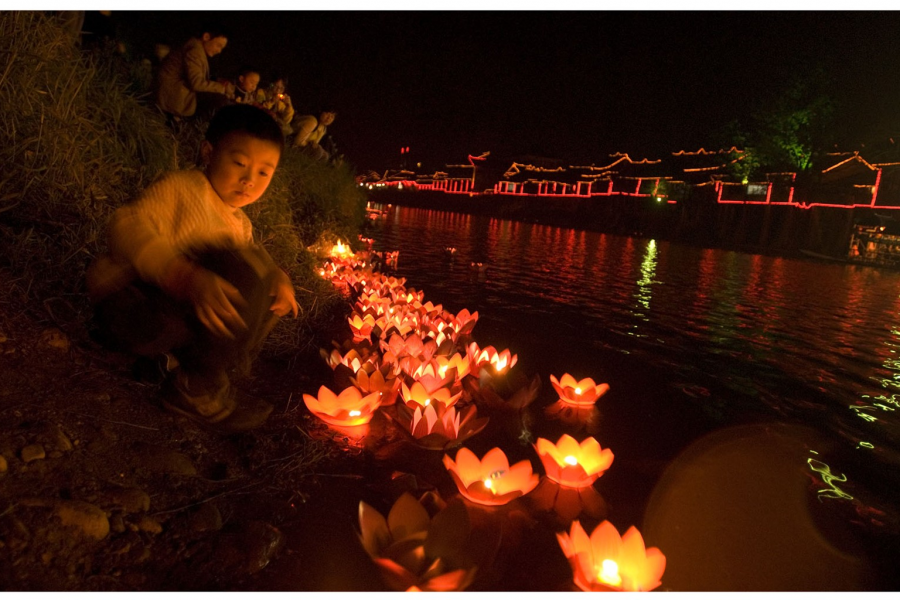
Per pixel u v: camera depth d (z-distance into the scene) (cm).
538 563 192
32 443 176
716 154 2877
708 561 203
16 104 295
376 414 300
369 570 175
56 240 290
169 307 185
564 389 343
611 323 591
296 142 918
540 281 863
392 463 250
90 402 212
